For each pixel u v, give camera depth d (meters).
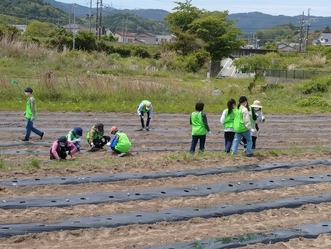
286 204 8.25
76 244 6.38
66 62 34.59
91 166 9.98
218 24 58.25
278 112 23.27
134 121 18.12
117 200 8.03
